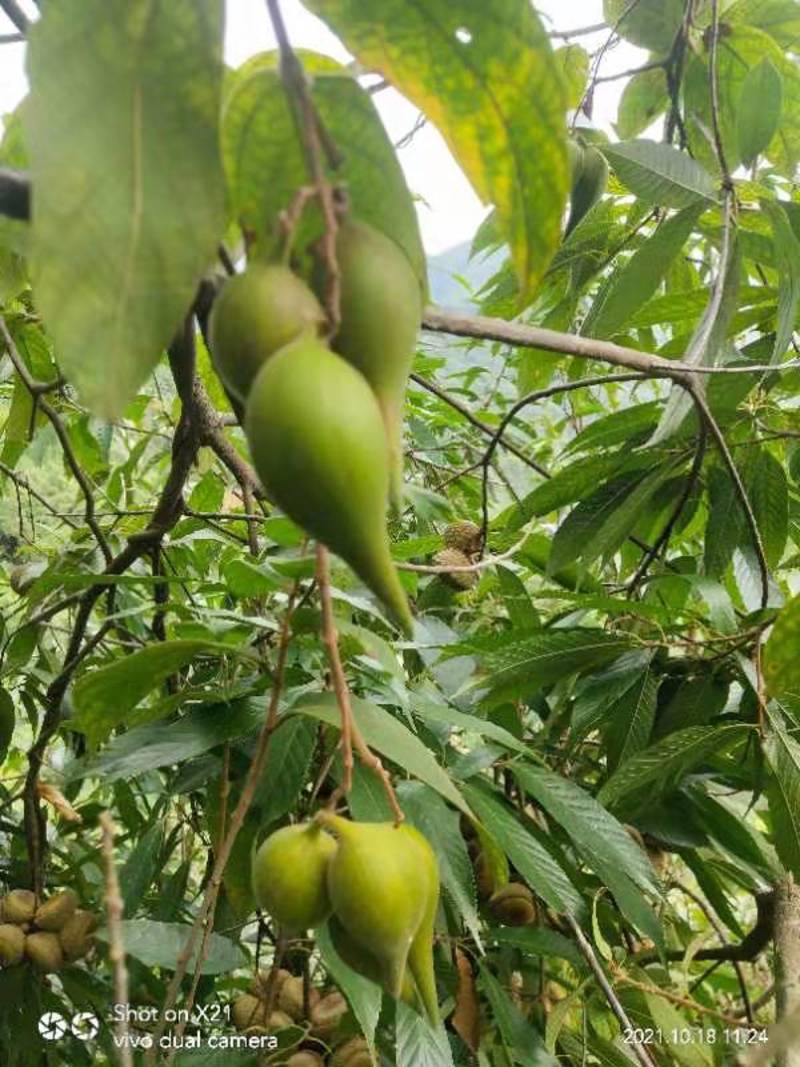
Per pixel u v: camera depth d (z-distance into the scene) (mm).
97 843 831
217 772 505
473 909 432
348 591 509
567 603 770
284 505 201
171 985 367
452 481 801
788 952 568
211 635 447
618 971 541
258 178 232
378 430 201
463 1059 573
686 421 608
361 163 235
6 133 386
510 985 601
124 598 757
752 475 634
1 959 605
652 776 512
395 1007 449
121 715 400
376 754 495
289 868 285
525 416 1181
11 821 799
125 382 195
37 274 192
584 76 686
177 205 202
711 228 650
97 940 623
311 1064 525
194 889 877
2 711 612
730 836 604
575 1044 587
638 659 575
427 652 589
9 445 816
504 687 548
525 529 671
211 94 205
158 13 201
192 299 201
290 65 207
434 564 654
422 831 438
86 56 199
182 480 526
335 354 212
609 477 642
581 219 614
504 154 234
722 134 680
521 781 510
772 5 654
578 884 588
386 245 223
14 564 896
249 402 200
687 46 638
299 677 469
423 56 227
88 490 624
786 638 455
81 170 195
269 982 492
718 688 578
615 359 398
